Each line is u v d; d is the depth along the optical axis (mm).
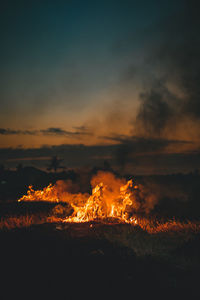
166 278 5691
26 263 6094
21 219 11492
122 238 8531
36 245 7316
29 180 37688
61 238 8039
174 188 31688
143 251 7566
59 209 14898
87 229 9352
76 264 6102
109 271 5828
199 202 20672
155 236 9164
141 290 5062
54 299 4652
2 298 4652
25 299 4637
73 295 4789
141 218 14406
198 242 8102
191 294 5004
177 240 8805
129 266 6219
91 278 5457
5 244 7375
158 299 4766
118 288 5094
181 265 6617
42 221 11484
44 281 5281
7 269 5777
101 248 7270
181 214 16094
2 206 15766
